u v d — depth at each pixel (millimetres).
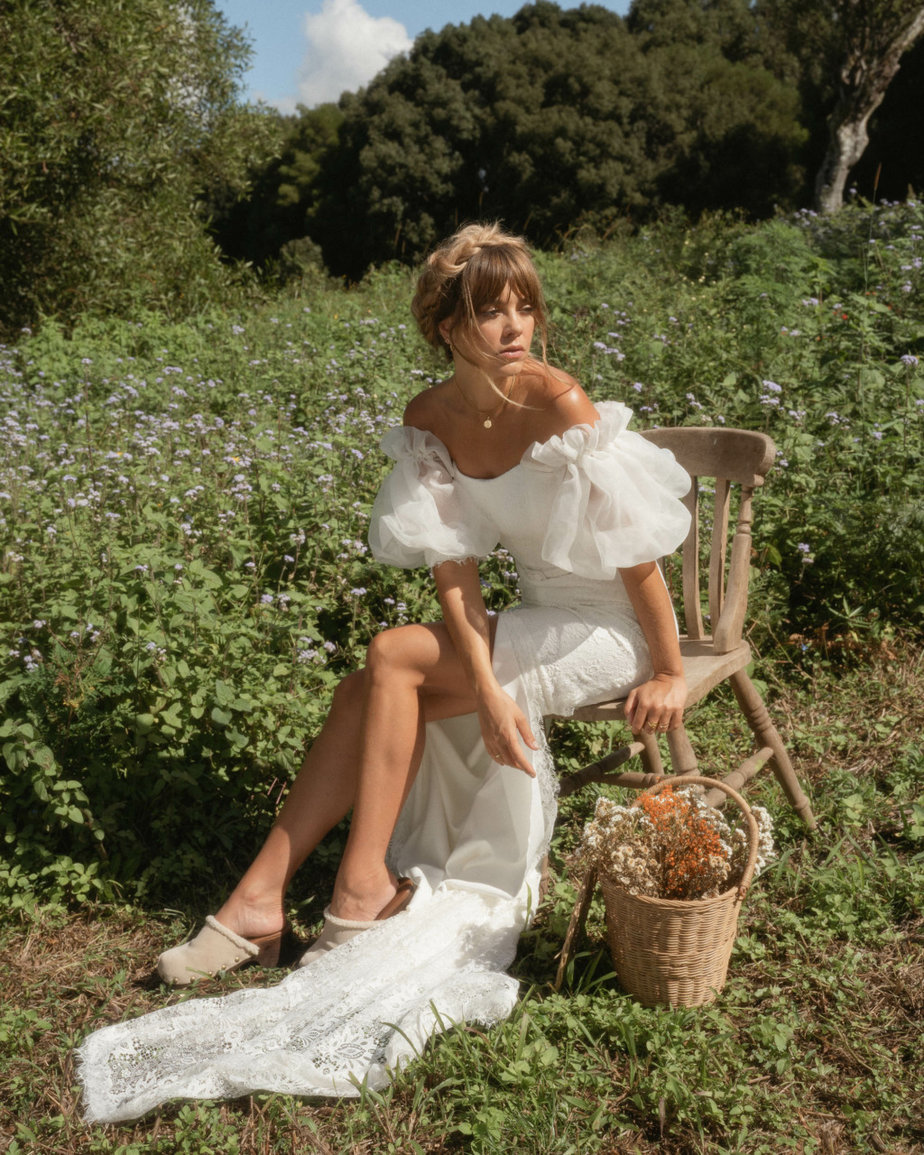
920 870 2629
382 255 28016
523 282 2318
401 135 27156
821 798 3010
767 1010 2240
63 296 10523
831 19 14719
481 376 2391
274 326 8133
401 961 2346
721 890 2277
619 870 2174
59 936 2641
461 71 27562
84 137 10266
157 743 2852
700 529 4004
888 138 19609
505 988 2189
